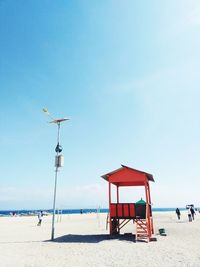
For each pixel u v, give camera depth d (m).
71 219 45.34
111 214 17.45
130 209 17.22
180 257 9.99
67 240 15.89
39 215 30.86
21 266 8.96
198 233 18.55
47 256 10.75
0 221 41.69
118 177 17.95
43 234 20.09
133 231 20.69
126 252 11.38
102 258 10.16
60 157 17.28
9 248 12.95
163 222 30.98
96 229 23.83
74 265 9.03
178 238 15.98
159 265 8.76
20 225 31.53
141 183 20.55
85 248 12.70
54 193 16.91
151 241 14.80
